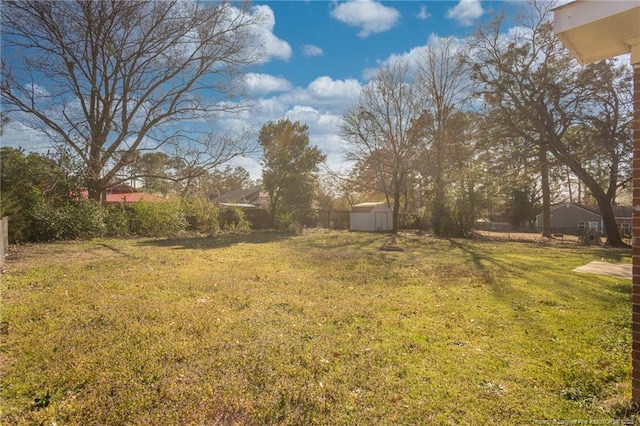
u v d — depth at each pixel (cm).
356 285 625
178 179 1831
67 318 415
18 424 217
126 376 274
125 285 598
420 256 1073
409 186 2591
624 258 1070
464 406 241
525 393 258
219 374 280
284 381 271
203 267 805
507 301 522
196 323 400
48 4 1452
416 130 2197
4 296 516
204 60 1811
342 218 2678
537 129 1766
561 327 404
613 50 259
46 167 1444
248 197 3819
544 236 2328
